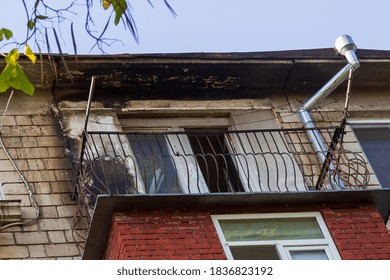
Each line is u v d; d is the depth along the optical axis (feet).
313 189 47.44
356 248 41.45
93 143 45.14
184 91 52.54
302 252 41.42
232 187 49.57
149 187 47.83
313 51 54.24
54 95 50.57
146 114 51.06
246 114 52.21
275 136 50.62
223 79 52.44
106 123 49.98
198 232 40.83
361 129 53.36
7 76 27.37
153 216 41.16
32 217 44.70
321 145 49.24
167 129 51.26
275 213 42.55
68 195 45.96
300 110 51.85
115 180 45.06
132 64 50.52
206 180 49.88
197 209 41.88
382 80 54.90
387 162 51.88
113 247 40.55
